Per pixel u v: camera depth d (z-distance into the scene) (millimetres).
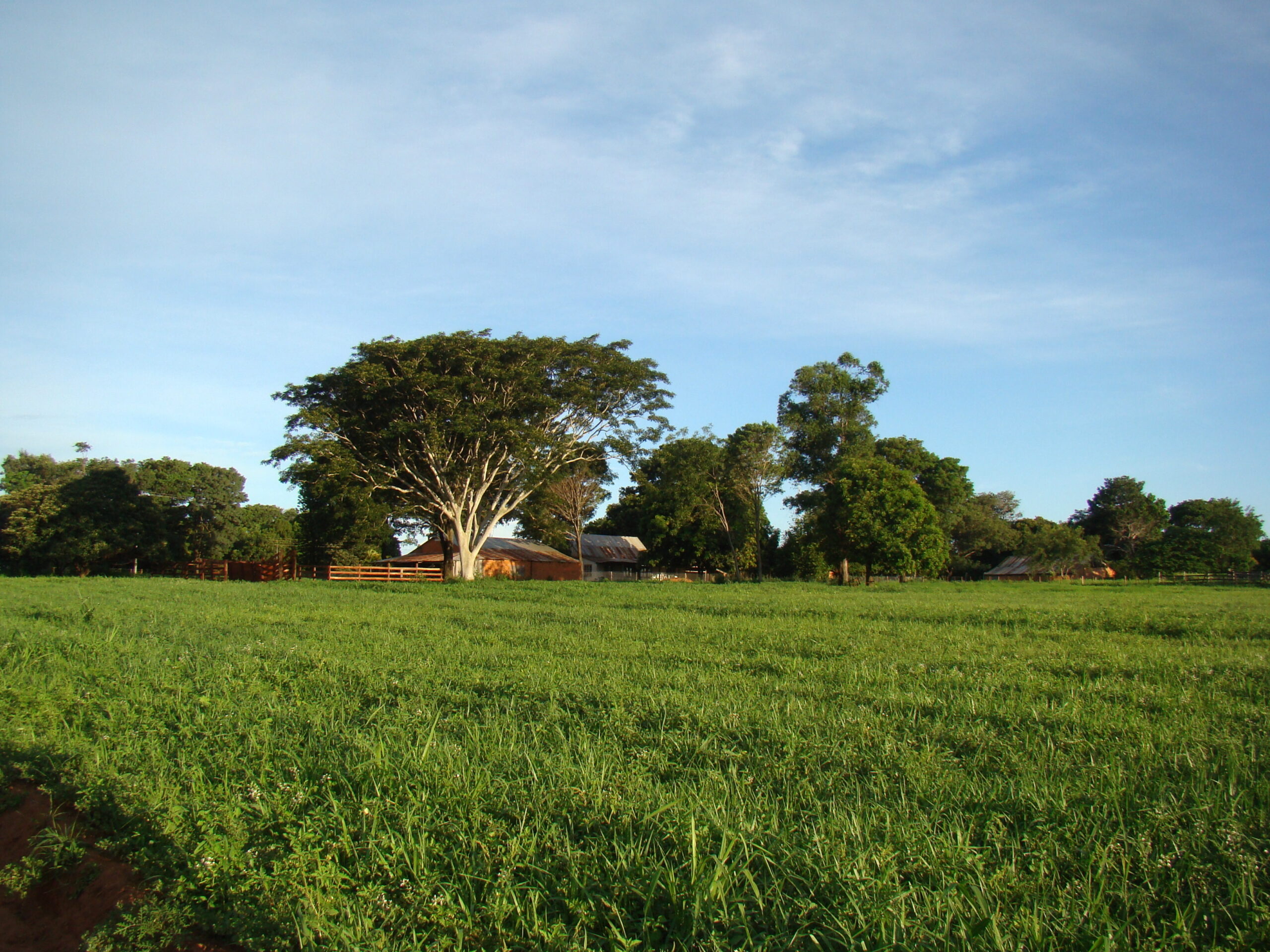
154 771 7152
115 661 12844
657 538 76688
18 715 9320
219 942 5012
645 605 26875
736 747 7664
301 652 13734
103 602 25078
